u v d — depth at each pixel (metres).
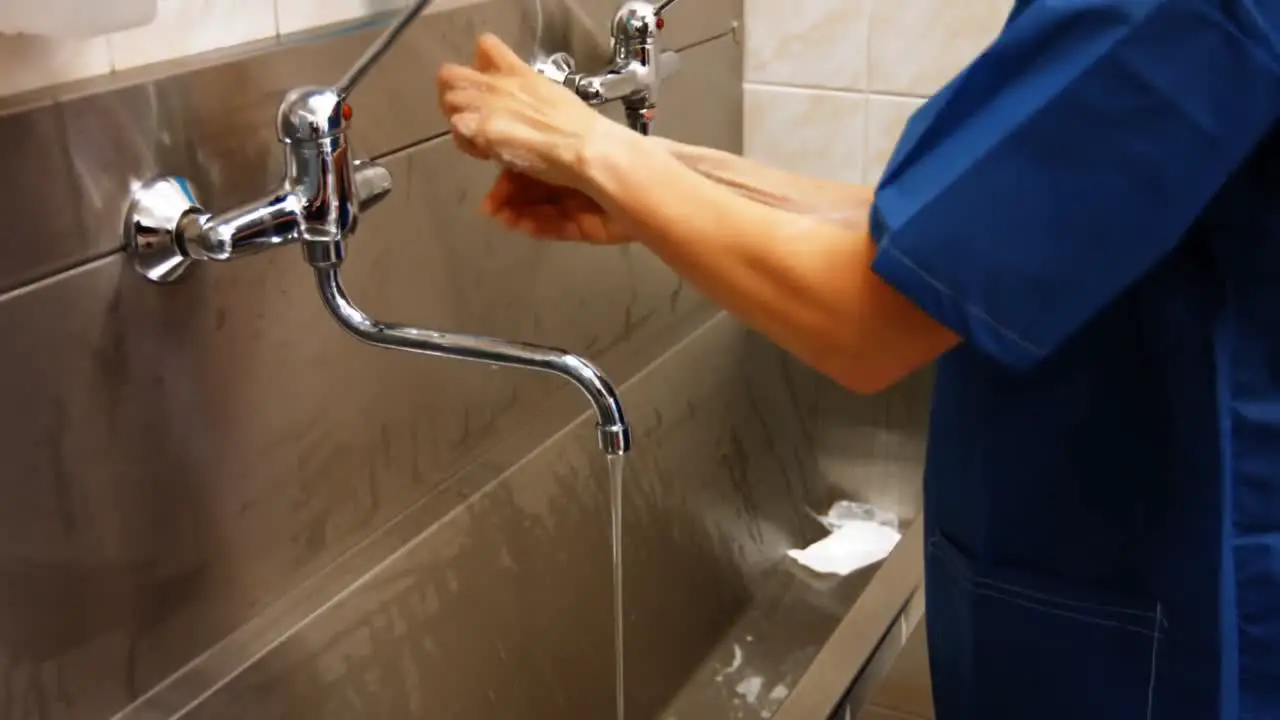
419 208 0.97
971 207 0.56
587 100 1.06
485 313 1.07
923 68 1.34
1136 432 0.66
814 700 0.89
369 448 0.97
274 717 0.87
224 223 0.73
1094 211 0.55
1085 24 0.55
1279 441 0.62
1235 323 0.62
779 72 1.41
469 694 1.03
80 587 0.76
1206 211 0.61
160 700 0.81
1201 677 0.67
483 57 0.74
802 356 0.64
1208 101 0.53
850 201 0.83
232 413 0.84
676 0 1.27
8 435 0.70
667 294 1.33
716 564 1.35
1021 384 0.68
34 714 0.75
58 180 0.70
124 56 0.76
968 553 0.74
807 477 1.50
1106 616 0.70
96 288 0.74
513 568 1.07
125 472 0.78
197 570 0.84
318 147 0.72
